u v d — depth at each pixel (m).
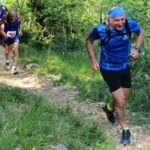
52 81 11.30
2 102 8.38
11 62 13.44
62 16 16.02
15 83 11.14
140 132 7.76
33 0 16.36
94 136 7.27
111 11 6.85
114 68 7.17
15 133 6.89
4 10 12.43
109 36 6.93
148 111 8.77
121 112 7.20
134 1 10.94
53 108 8.41
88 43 7.04
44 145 6.70
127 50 7.15
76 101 9.61
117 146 7.11
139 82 9.54
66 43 16.16
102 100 9.55
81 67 12.78
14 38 12.27
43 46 16.14
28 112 7.76
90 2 15.70
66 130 7.23
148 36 10.10
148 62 9.77
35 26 16.56
